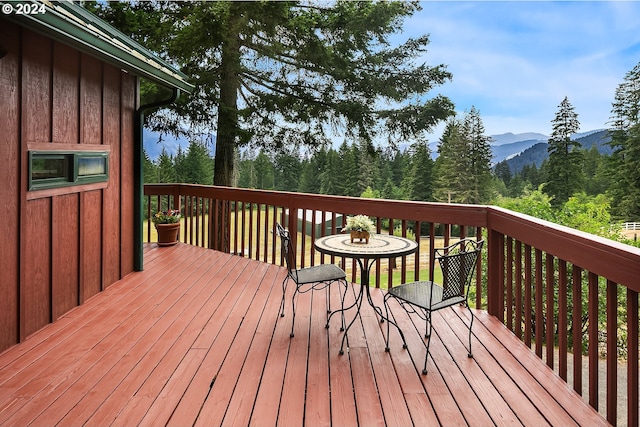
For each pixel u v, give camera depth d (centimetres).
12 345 279
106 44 291
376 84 936
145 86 776
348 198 456
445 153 2728
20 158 283
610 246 188
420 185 2688
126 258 477
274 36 842
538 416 201
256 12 776
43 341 288
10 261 276
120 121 443
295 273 331
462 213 369
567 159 2044
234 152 934
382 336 306
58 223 333
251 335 305
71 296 355
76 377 237
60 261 337
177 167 2155
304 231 505
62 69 331
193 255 605
